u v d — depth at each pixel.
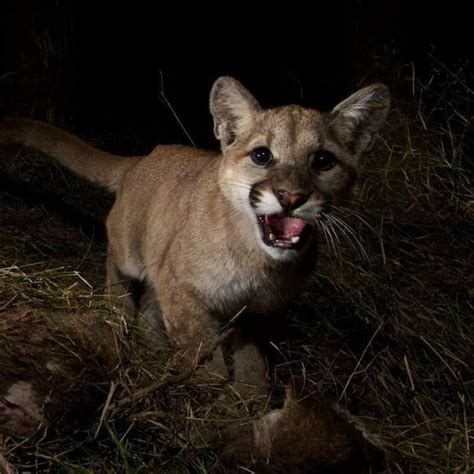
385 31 1.58
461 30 1.92
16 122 1.21
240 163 0.95
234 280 0.97
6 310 0.89
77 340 0.86
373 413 1.02
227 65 2.12
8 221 1.27
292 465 0.80
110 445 0.82
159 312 1.14
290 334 1.13
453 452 0.94
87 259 1.22
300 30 2.18
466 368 1.13
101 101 1.91
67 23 1.55
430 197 1.43
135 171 1.14
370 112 1.00
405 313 1.21
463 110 1.54
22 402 0.80
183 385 0.90
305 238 0.94
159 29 2.15
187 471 0.82
